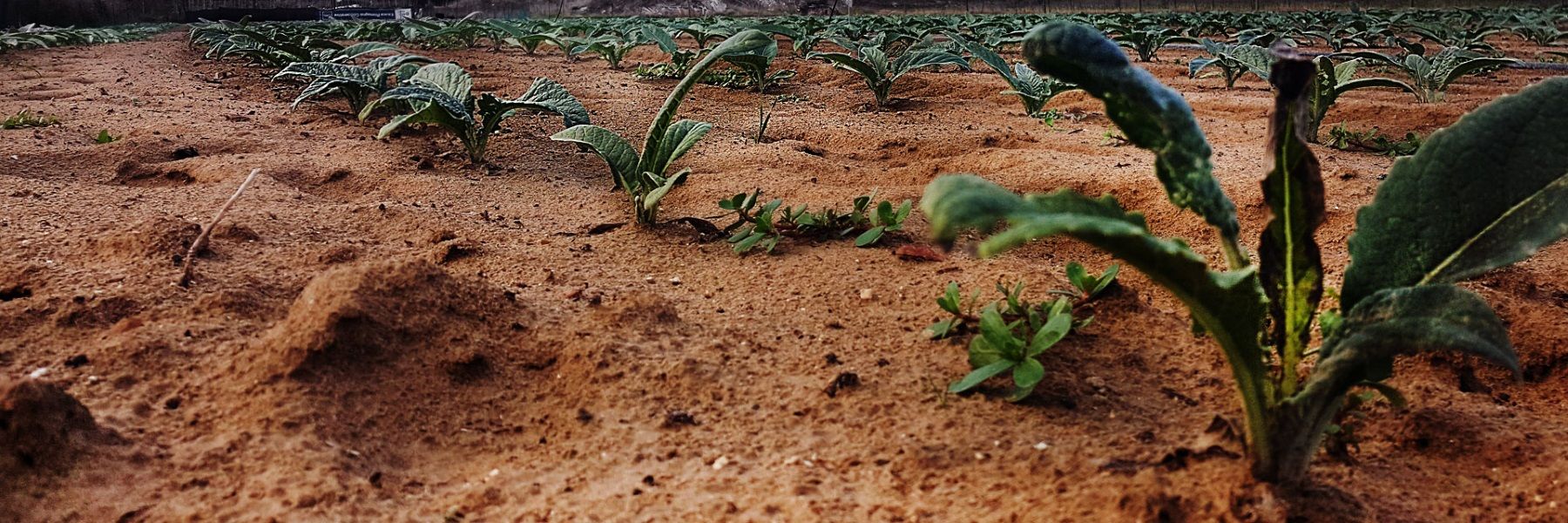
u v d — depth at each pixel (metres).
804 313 1.28
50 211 1.55
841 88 3.65
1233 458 0.95
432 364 1.10
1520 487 0.99
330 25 7.41
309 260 1.39
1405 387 1.13
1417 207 0.91
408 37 6.28
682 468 0.99
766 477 0.97
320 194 1.84
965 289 1.31
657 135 1.54
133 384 1.06
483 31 5.55
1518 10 9.27
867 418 1.05
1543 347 1.22
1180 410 1.07
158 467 0.94
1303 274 0.89
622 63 4.79
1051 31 0.87
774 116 2.87
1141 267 0.81
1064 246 1.57
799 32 4.80
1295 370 0.91
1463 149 0.91
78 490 0.91
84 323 1.17
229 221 1.51
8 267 1.30
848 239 1.51
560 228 1.62
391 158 2.06
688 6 19.67
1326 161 2.10
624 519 0.92
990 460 0.98
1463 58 3.15
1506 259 0.88
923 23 7.78
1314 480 0.95
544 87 2.05
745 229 1.54
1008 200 0.75
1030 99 2.87
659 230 1.57
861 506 0.93
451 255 1.45
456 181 1.87
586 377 1.11
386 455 1.00
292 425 0.99
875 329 1.24
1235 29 6.56
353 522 0.90
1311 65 0.84
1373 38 6.08
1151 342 1.20
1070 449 1.00
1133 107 0.86
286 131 2.44
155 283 1.25
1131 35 4.78
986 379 1.10
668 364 1.13
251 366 1.06
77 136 2.27
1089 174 1.87
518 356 1.15
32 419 0.92
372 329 1.09
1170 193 0.87
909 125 2.71
